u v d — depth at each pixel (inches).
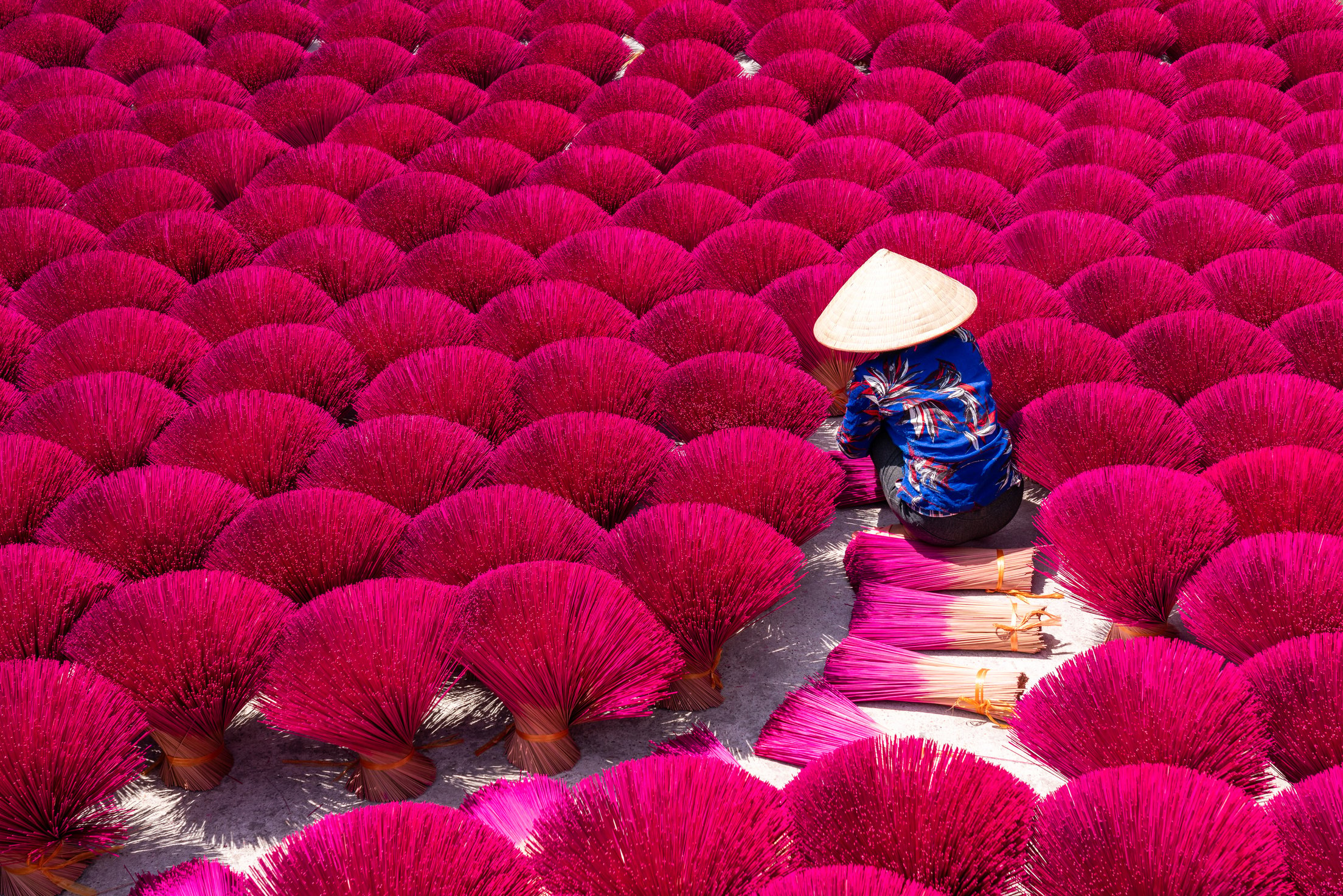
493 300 156.7
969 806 80.8
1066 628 109.3
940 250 161.0
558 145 215.5
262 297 162.1
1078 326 136.4
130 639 97.4
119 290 169.0
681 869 77.3
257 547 112.4
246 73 254.5
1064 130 204.1
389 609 97.4
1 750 86.2
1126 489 107.7
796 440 121.3
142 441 139.4
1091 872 75.7
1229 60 218.8
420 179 189.0
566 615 94.7
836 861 80.2
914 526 115.0
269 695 94.6
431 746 100.1
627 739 100.0
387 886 76.3
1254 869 74.6
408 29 269.4
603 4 267.3
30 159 221.6
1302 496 109.3
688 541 104.0
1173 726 86.7
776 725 98.1
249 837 92.7
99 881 89.5
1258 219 163.0
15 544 115.8
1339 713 86.7
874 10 255.4
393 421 129.0
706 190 181.5
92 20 293.1
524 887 78.4
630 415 138.3
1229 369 134.6
